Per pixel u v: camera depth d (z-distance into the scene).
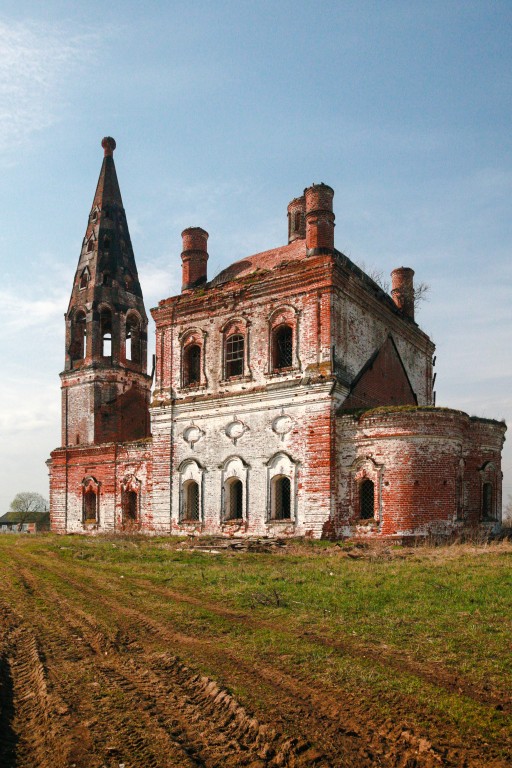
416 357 33.50
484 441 26.03
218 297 28.25
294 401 25.14
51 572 18.34
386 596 12.59
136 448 31.17
